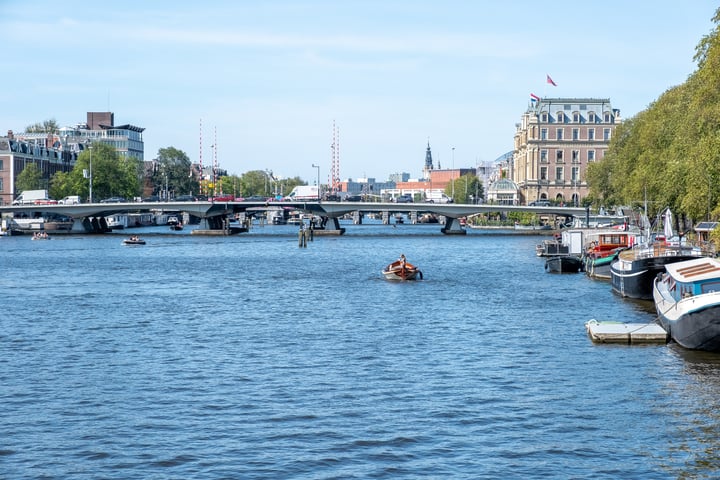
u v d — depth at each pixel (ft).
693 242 393.70
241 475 141.59
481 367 211.00
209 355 228.22
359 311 311.27
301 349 235.81
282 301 343.26
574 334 253.85
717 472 142.20
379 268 508.12
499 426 164.25
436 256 602.85
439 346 238.68
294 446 153.99
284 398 183.21
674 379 195.31
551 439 157.28
